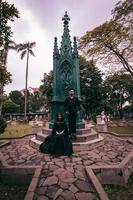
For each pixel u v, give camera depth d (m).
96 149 7.68
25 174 5.24
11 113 39.25
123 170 5.30
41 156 6.71
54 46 10.15
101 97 26.39
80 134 8.51
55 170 5.34
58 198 4.04
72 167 5.55
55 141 6.93
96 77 25.38
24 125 24.47
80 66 25.17
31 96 51.53
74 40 10.20
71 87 9.40
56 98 9.40
